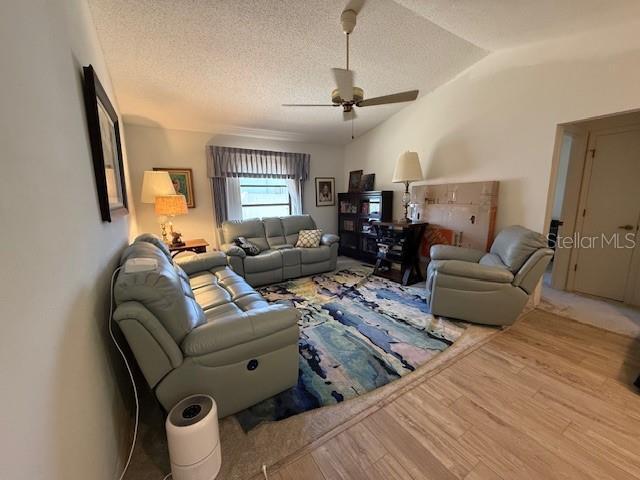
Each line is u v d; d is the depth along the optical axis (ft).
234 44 7.95
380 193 14.69
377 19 7.44
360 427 4.83
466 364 6.51
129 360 5.49
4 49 2.12
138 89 9.67
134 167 12.30
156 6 6.40
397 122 14.12
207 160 13.74
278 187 16.52
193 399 4.22
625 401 5.32
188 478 3.78
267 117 13.05
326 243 13.88
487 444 4.48
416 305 9.87
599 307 9.54
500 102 9.85
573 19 7.00
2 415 1.74
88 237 3.96
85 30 5.37
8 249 1.97
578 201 10.61
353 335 7.85
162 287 4.11
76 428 2.86
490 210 10.23
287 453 4.37
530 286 7.66
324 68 9.53
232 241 13.04
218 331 4.56
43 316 2.40
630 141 9.36
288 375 5.45
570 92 8.16
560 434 4.65
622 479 3.93
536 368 6.34
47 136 2.86
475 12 6.91
